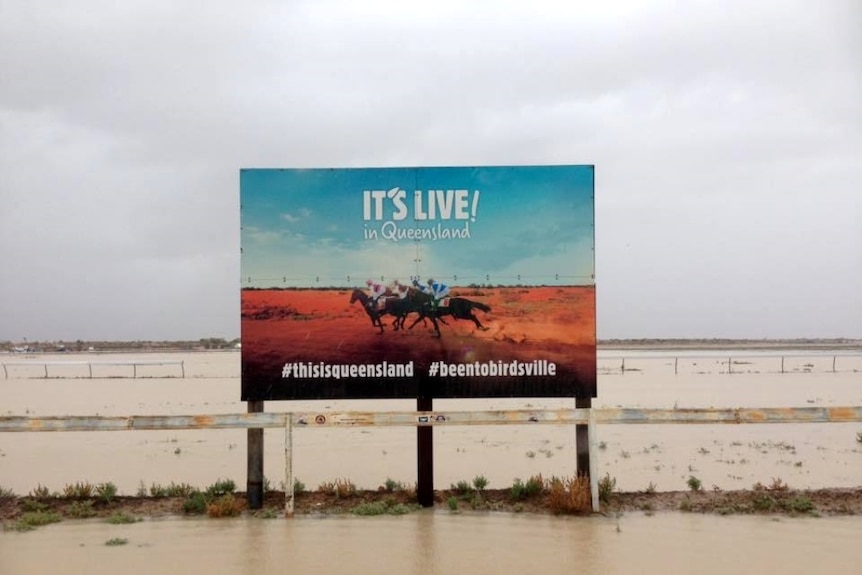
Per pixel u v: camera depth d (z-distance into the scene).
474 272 11.18
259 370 11.02
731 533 9.58
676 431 24.14
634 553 8.78
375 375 11.07
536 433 23.66
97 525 10.22
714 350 152.00
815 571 8.16
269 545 9.18
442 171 11.22
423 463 11.01
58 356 146.00
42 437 23.39
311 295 11.11
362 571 8.21
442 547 9.04
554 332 11.12
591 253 11.17
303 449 20.08
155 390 45.34
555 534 9.56
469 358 11.10
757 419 10.52
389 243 11.16
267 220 11.14
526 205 11.23
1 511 10.90
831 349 167.00
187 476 15.80
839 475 15.34
